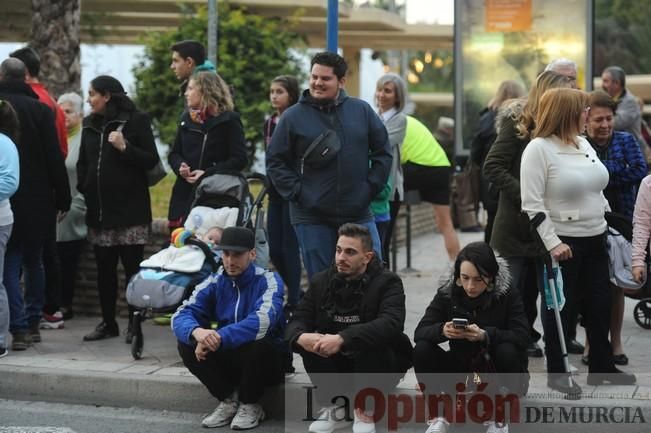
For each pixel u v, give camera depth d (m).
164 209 22.64
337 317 13.44
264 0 29.45
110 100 17.59
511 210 14.59
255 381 13.84
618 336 15.59
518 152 14.59
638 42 39.44
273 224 17.41
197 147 16.98
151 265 15.77
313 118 14.99
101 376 15.30
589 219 13.73
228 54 26.97
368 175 15.16
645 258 14.33
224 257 14.03
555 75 14.24
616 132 16.19
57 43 23.08
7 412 14.95
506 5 25.80
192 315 14.10
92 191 17.53
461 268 12.96
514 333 12.91
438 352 13.14
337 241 14.02
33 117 17.05
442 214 22.14
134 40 38.88
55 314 18.75
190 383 14.90
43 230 17.25
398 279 13.47
